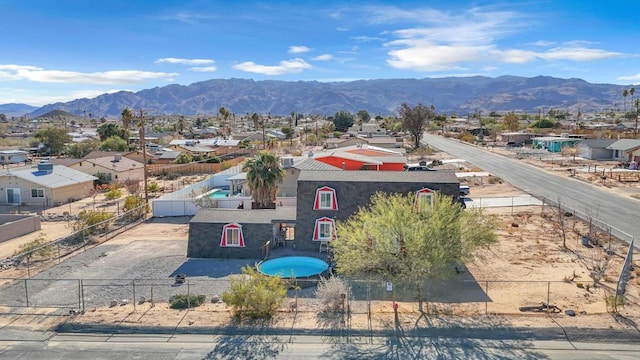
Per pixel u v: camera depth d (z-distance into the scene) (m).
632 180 74.88
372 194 42.50
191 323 28.66
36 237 49.28
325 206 43.03
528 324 28.11
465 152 121.38
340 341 26.75
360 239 30.38
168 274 37.94
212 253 42.34
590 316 29.02
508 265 38.66
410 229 29.27
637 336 26.80
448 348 25.94
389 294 33.41
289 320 29.17
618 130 159.75
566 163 97.25
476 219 33.75
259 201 55.47
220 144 133.12
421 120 136.50
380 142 121.50
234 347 26.12
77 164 86.88
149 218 58.25
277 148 131.00
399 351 25.64
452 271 31.44
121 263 40.75
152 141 160.50
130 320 29.05
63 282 36.09
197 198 60.59
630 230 46.97
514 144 138.00
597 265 36.16
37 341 26.89
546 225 50.62
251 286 29.69
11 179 67.19
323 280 32.28
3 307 31.22
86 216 51.81
